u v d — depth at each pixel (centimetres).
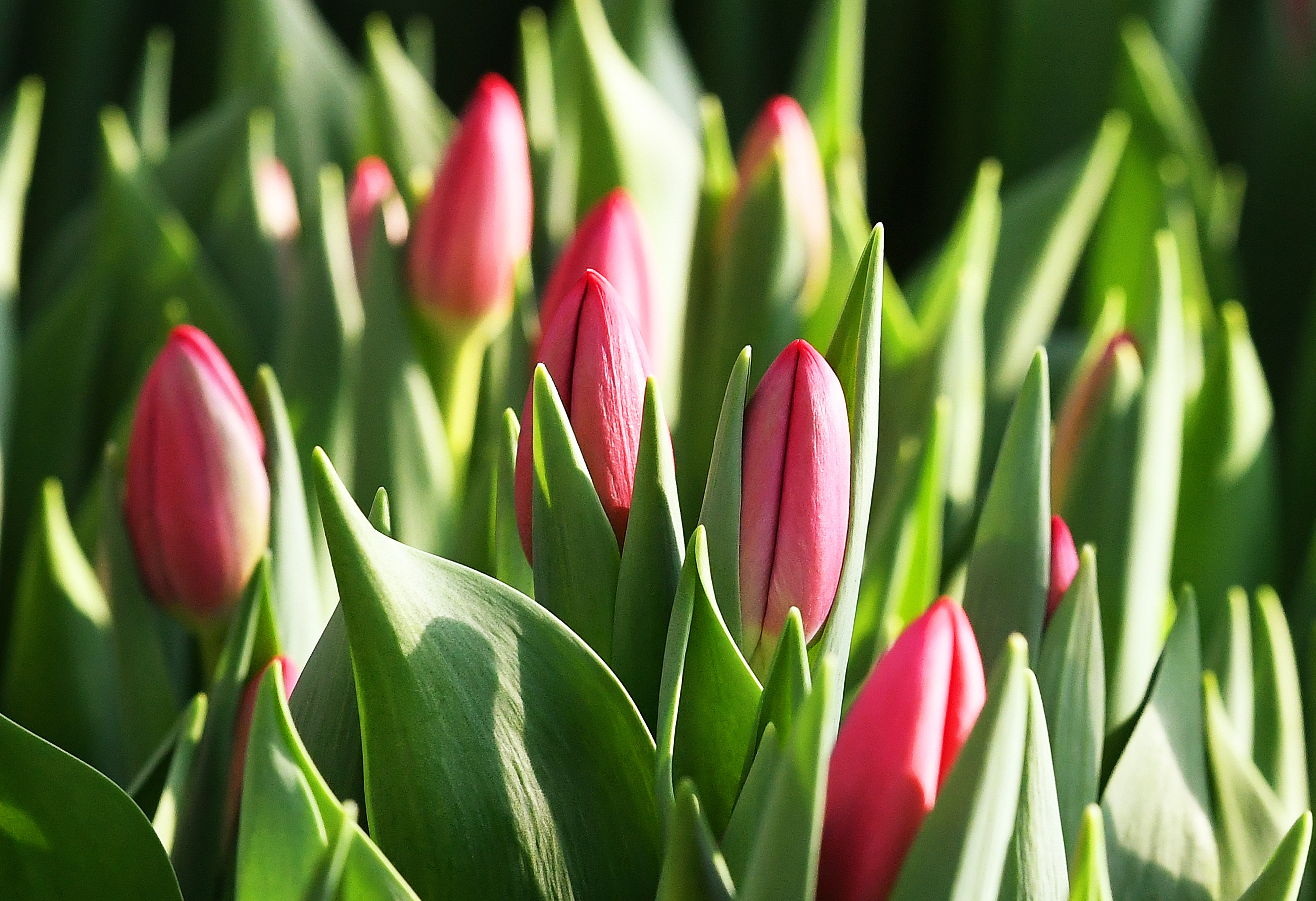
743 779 76
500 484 79
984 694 73
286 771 73
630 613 76
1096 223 117
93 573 90
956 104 142
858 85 142
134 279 96
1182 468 93
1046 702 79
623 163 96
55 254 111
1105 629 84
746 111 140
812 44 104
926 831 72
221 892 78
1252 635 89
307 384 89
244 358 94
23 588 86
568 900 75
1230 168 133
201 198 106
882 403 92
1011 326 99
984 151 140
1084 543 85
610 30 113
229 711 78
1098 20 128
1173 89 112
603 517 76
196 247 99
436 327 89
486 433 89
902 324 94
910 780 72
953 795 71
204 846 78
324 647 77
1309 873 84
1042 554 80
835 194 97
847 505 76
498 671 75
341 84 118
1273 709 84
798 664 75
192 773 78
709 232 95
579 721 75
